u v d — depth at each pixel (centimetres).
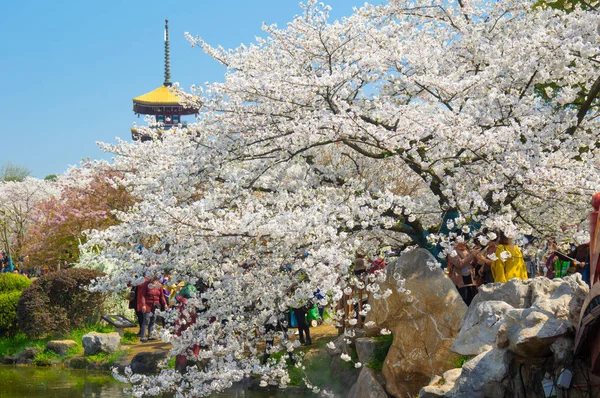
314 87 834
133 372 1289
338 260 737
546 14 979
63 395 1090
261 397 995
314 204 815
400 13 1067
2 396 1080
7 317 1703
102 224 2186
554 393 599
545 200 871
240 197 852
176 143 965
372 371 885
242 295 819
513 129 781
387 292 822
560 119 881
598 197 578
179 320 841
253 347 852
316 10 913
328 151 1124
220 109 887
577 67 884
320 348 1101
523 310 627
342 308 1092
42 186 4072
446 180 833
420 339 824
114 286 802
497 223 752
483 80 855
